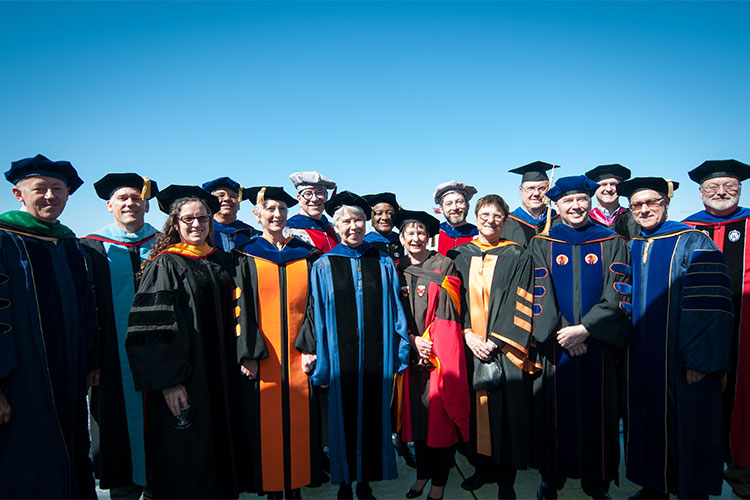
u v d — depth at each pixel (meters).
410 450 4.11
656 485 2.97
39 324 2.52
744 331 3.38
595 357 3.12
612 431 3.10
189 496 2.59
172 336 2.57
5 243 2.49
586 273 3.20
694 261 2.95
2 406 2.34
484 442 3.15
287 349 3.04
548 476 3.19
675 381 2.95
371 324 3.08
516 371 3.11
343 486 3.08
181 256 2.82
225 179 4.52
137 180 3.38
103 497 3.31
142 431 3.11
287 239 3.37
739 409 3.33
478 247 3.45
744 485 3.30
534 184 4.87
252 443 2.95
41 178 2.66
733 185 3.56
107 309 3.13
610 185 4.97
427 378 3.14
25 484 2.37
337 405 3.03
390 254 4.01
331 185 4.73
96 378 3.05
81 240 3.27
